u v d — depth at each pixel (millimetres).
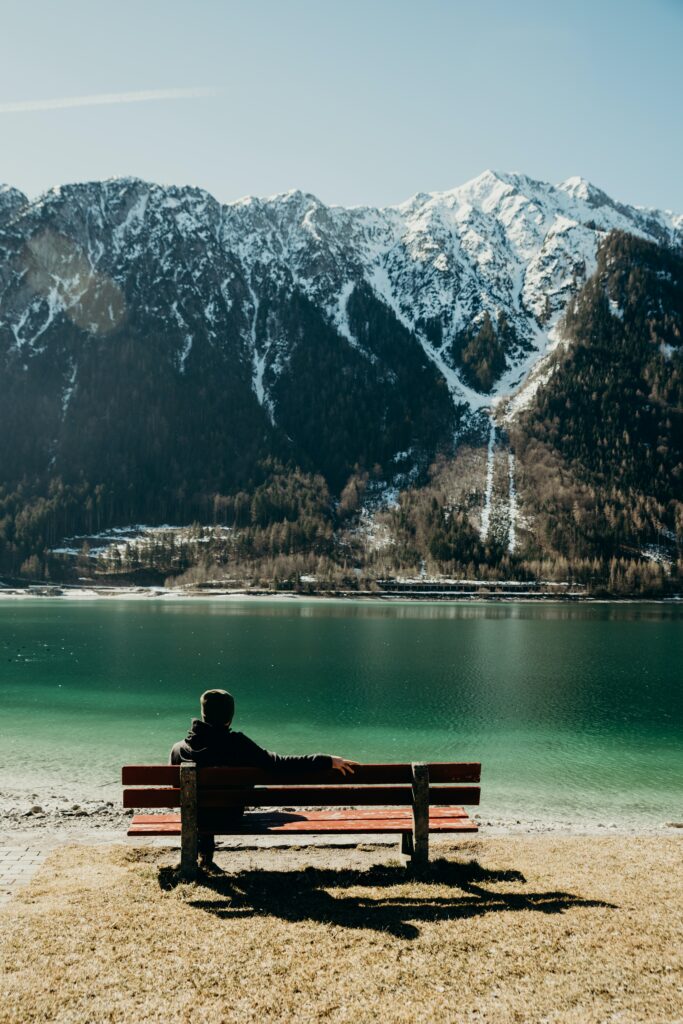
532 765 29250
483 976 7680
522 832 18906
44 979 7484
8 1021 6719
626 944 8453
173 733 33750
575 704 45562
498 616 159500
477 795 11211
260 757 10984
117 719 37562
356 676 58969
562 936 8656
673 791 25234
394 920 9125
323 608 182750
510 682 56312
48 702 43375
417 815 11008
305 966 7824
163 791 10703
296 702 45344
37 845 13555
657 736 35469
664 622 143750
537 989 7457
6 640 87250
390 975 7660
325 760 10867
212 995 7230
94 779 25125
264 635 101625
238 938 8500
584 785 26016
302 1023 6785
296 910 9453
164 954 8078
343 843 13727
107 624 119000
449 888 10398
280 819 11430
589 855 12742
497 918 9180
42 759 28281
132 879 10766
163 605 189500
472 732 36250
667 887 10578
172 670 60719
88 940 8414
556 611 182500
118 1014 6883
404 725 37938
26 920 8992
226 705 11164
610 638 103688
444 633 110188
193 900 9727
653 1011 7074
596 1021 6891
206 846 11297
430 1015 6941
